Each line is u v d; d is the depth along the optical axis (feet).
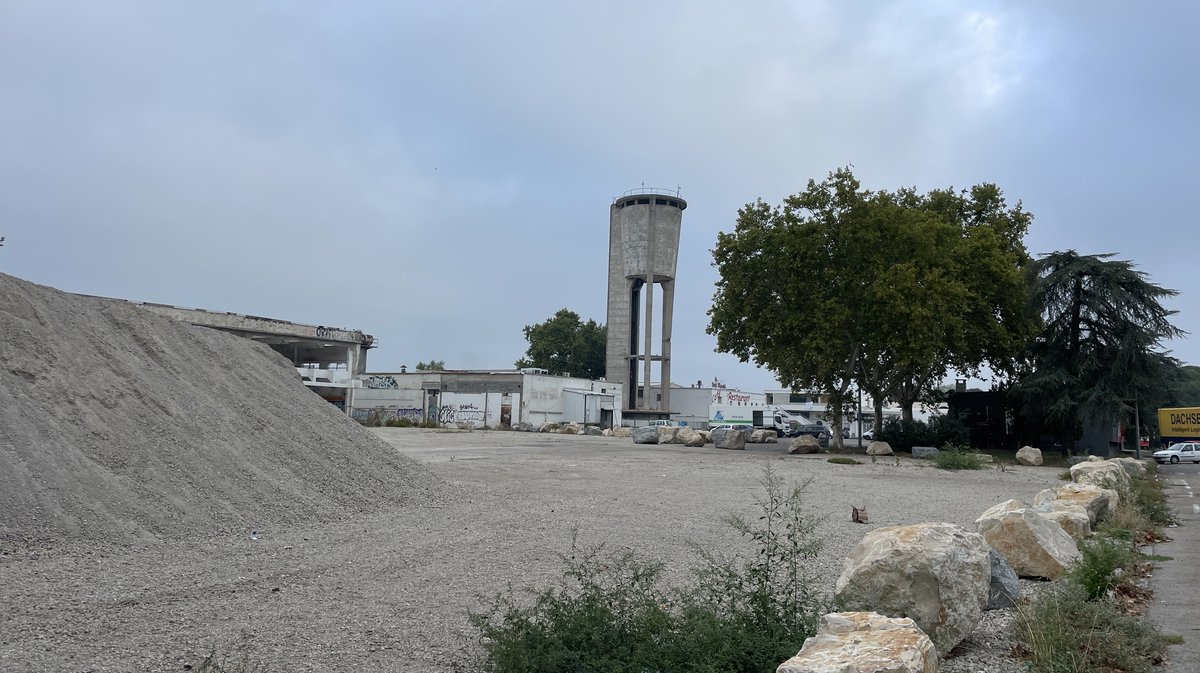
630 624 18.72
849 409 157.89
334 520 39.83
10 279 44.37
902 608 20.89
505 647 17.61
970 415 158.71
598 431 193.67
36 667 18.02
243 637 20.80
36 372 38.40
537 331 367.66
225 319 186.19
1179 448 156.66
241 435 44.27
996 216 151.84
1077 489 45.93
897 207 128.88
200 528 34.30
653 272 274.57
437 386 241.55
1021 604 24.58
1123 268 135.54
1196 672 19.98
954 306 124.26
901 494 66.23
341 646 20.43
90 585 25.23
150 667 18.38
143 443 38.29
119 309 49.93
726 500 56.80
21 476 31.89
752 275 133.80
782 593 21.24
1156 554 38.34
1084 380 136.67
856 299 128.16
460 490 53.72
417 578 28.30
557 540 36.88
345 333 219.82
